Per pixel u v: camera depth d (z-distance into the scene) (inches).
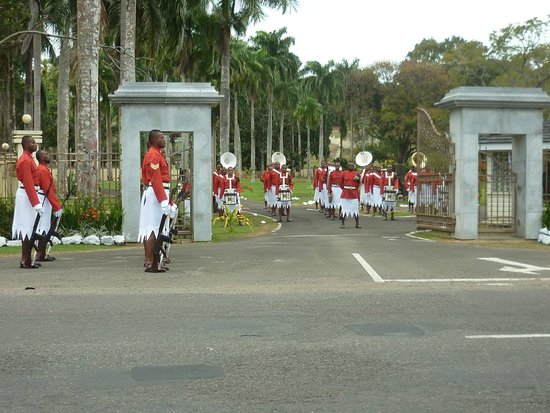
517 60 2143.2
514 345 259.3
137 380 219.9
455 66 2445.9
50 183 497.0
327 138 4020.7
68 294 363.9
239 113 3088.1
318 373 226.4
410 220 1070.4
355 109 2719.0
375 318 305.9
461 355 246.2
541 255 546.3
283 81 2674.7
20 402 200.1
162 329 285.4
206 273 441.4
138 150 661.9
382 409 193.2
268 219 1098.7
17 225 464.4
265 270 455.8
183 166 769.6
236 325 292.4
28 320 301.7
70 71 1492.4
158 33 1196.5
